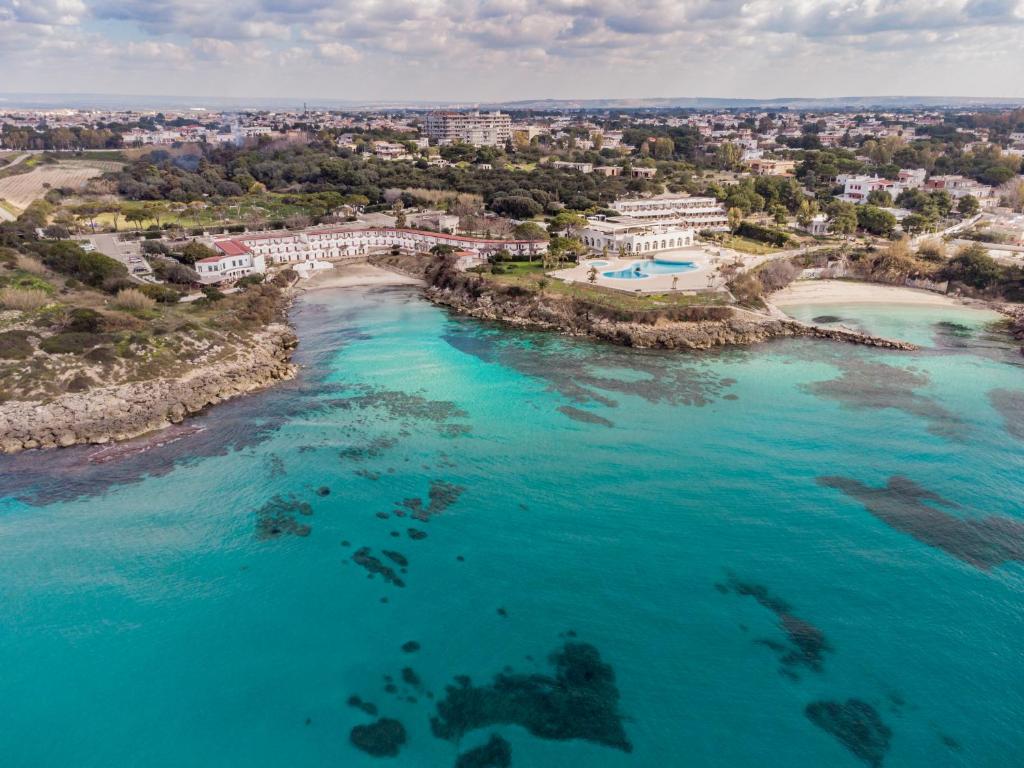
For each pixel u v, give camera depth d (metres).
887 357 106.25
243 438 81.06
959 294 141.25
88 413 82.88
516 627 51.91
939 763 41.00
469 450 77.56
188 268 144.88
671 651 49.50
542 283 133.88
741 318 119.50
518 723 43.75
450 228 187.00
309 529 63.62
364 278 167.12
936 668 47.84
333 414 87.38
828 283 151.25
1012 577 56.53
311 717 44.38
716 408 88.00
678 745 42.28
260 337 112.88
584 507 66.56
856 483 70.31
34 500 68.12
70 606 54.12
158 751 42.25
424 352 111.25
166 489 70.12
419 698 45.69
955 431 80.88
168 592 55.66
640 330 115.44
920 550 59.94
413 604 54.31
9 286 110.62
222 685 46.94
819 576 56.97
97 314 102.69
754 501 67.31
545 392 93.62
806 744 42.22
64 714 44.78
